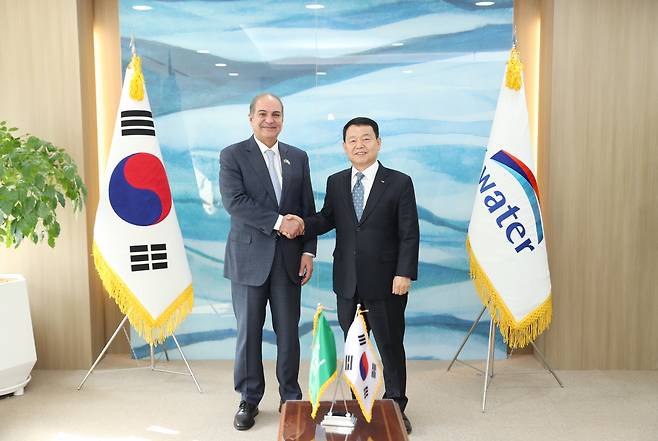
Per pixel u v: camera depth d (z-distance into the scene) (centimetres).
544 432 330
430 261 453
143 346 456
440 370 435
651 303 427
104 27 448
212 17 443
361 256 332
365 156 333
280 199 340
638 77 416
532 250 377
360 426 241
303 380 411
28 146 378
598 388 396
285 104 447
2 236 382
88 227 432
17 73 417
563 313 427
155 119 446
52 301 428
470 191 449
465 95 446
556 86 416
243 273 336
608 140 419
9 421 344
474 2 442
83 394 386
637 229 423
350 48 445
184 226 452
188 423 342
